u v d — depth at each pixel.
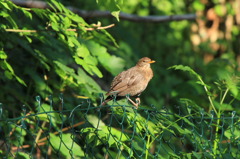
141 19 16.23
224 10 23.48
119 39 18.39
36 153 11.59
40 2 12.01
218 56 23.56
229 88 9.45
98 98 11.40
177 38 22.42
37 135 11.22
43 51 11.11
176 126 7.97
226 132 8.98
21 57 12.16
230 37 23.72
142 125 7.94
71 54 10.91
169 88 17.64
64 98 11.62
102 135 7.75
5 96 12.05
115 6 8.75
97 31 11.17
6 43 11.38
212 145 8.85
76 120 11.62
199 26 23.28
